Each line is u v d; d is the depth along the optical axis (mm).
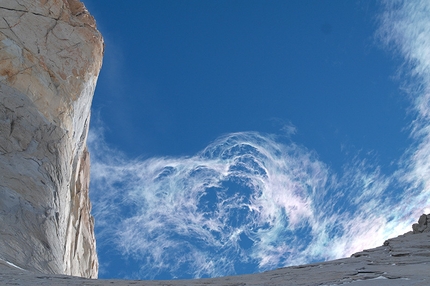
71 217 33062
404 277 10273
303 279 11953
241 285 11727
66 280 12984
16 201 23734
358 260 14719
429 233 18828
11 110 30062
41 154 29125
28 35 35812
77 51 37969
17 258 19969
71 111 35156
